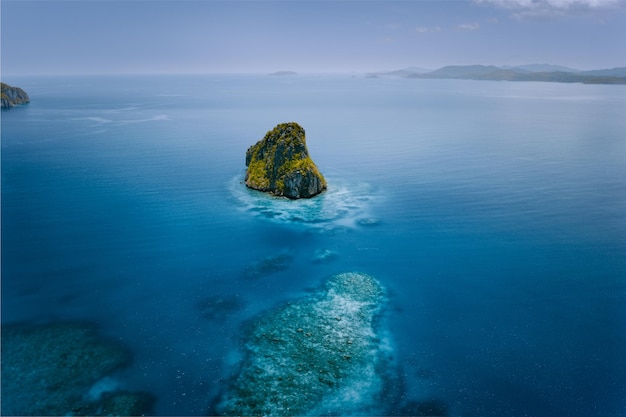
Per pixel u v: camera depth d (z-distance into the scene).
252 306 53.91
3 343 45.69
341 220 83.50
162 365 43.25
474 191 103.50
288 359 44.16
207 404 38.53
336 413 37.62
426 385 41.09
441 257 68.12
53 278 59.69
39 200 91.44
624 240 74.06
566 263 65.81
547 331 49.38
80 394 39.22
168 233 75.75
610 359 44.69
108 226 78.12
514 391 40.50
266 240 73.75
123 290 57.22
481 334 48.81
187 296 56.06
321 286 58.94
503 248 71.31
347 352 45.34
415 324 50.56
